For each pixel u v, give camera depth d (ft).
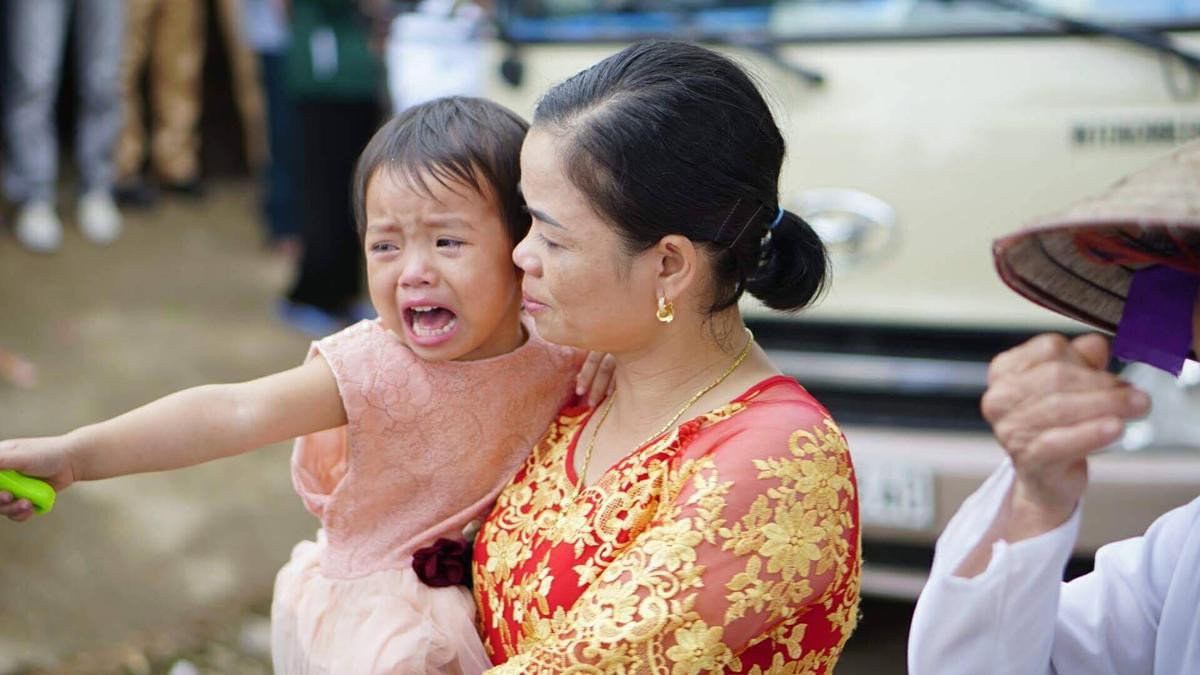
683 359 4.84
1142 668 4.72
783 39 11.26
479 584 5.16
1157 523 4.81
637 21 11.99
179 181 24.29
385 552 5.36
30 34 19.70
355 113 18.31
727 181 4.54
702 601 4.30
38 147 20.26
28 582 11.82
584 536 4.70
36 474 4.80
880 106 10.87
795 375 10.52
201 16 24.56
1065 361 3.76
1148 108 10.37
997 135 10.58
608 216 4.52
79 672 10.60
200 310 19.44
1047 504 3.95
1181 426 9.41
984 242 10.49
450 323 5.19
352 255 19.17
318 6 17.83
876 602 11.43
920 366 10.37
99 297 19.33
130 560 12.49
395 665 5.01
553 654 4.36
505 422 5.37
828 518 4.50
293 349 18.38
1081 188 10.40
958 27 10.98
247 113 25.27
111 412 15.43
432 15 12.47
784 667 4.58
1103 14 10.87
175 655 11.05
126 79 22.75
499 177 5.11
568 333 4.73
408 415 5.23
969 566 4.08
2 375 15.93
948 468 9.47
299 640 5.40
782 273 4.94
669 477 4.64
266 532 13.34
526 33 12.00
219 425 5.03
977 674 4.06
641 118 4.47
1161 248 3.92
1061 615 4.75
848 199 10.79
